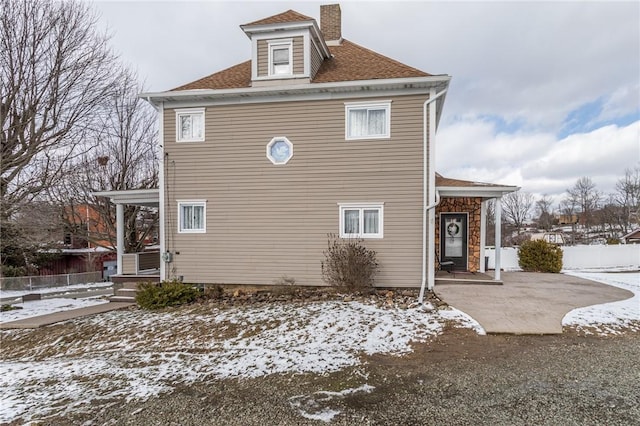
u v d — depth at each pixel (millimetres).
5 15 13172
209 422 3686
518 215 50281
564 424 3422
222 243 10562
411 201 9672
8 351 6891
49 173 14922
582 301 8195
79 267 24406
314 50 10648
